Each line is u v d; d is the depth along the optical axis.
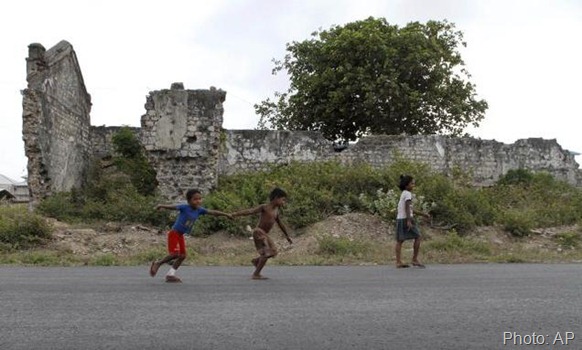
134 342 4.73
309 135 24.28
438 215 17.12
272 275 9.54
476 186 25.08
